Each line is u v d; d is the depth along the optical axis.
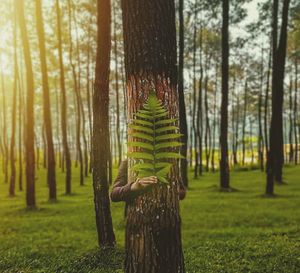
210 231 13.80
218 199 23.17
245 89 59.28
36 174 46.56
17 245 12.52
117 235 13.52
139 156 2.57
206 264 9.10
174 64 4.30
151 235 4.07
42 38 23.95
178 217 4.16
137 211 4.11
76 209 20.83
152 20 4.19
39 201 25.42
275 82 24.14
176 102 4.25
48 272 9.20
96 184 10.43
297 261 9.20
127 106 4.25
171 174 4.07
